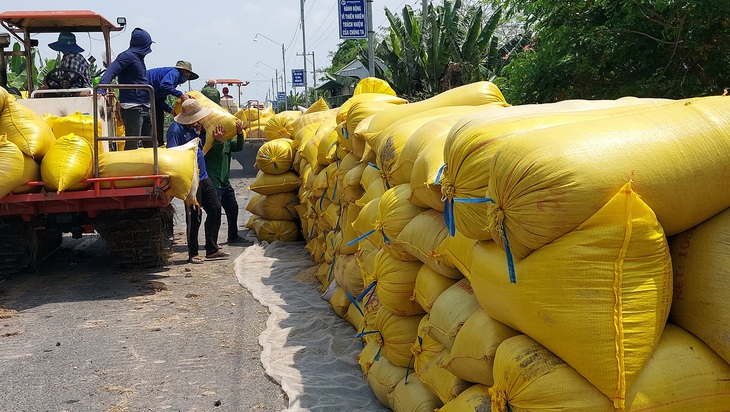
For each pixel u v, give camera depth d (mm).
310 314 6090
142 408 4156
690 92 7734
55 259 8945
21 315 6297
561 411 2344
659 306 2305
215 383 4555
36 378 4656
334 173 6516
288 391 4309
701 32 7469
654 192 2291
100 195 7031
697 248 2393
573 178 2266
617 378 2254
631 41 7965
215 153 9680
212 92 22656
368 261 4773
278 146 9477
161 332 5703
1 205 7016
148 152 7391
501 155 2477
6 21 9656
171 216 8969
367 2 14773
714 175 2318
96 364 4930
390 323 4027
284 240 9742
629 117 2506
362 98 5926
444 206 3209
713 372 2332
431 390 3561
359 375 4645
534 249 2447
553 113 2922
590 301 2281
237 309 6422
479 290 2799
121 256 8070
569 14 8484
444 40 19953
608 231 2266
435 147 3648
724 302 2293
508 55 18547
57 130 7551
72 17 9438
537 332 2441
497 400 2588
